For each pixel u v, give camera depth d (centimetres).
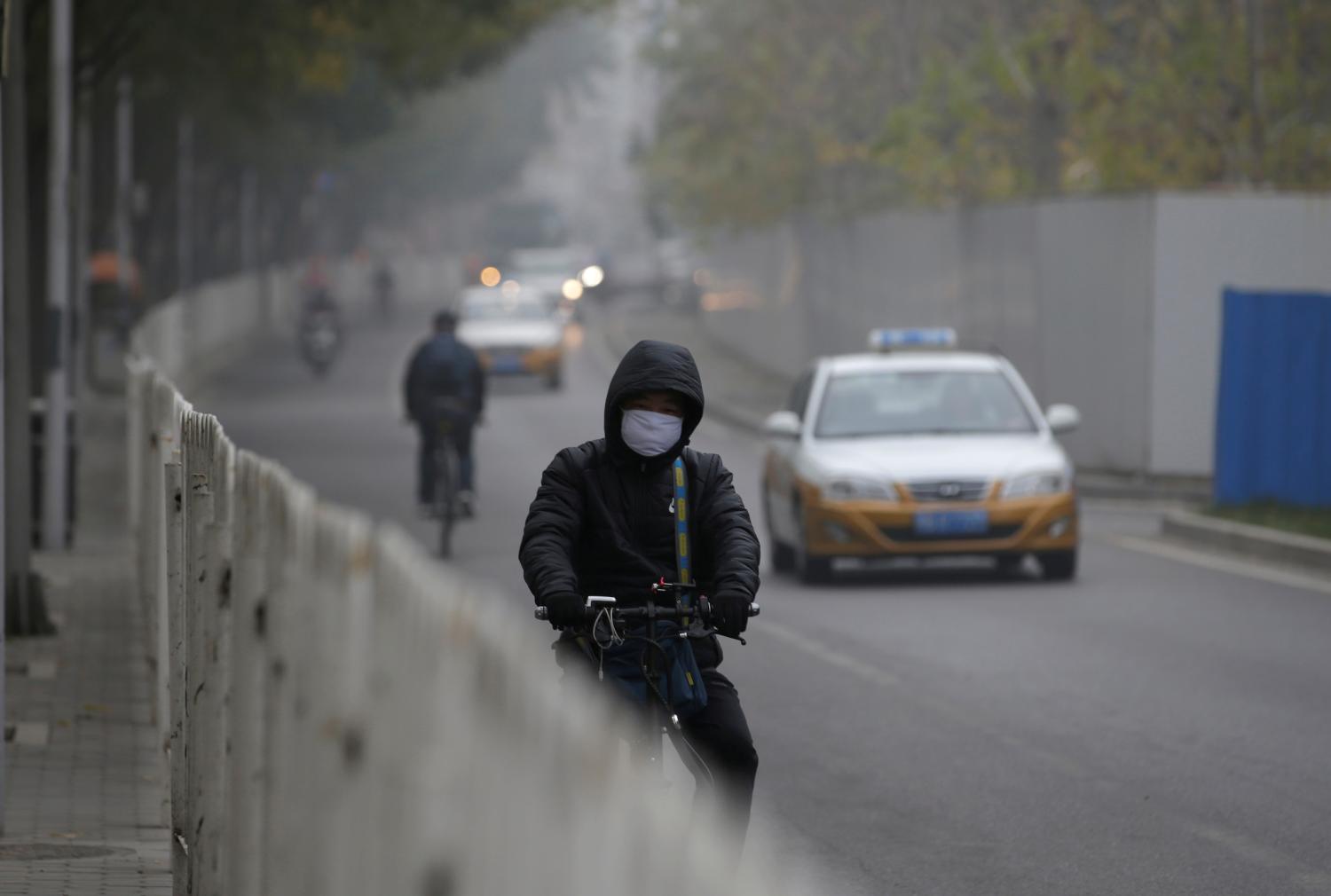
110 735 3325
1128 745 3194
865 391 5778
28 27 7675
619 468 1908
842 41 11781
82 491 8244
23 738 3266
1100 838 2592
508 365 13375
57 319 6269
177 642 2105
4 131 4294
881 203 12712
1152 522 7038
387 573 892
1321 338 6825
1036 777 2967
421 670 813
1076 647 4225
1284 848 2536
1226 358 6875
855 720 3434
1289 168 8975
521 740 712
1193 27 8956
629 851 680
